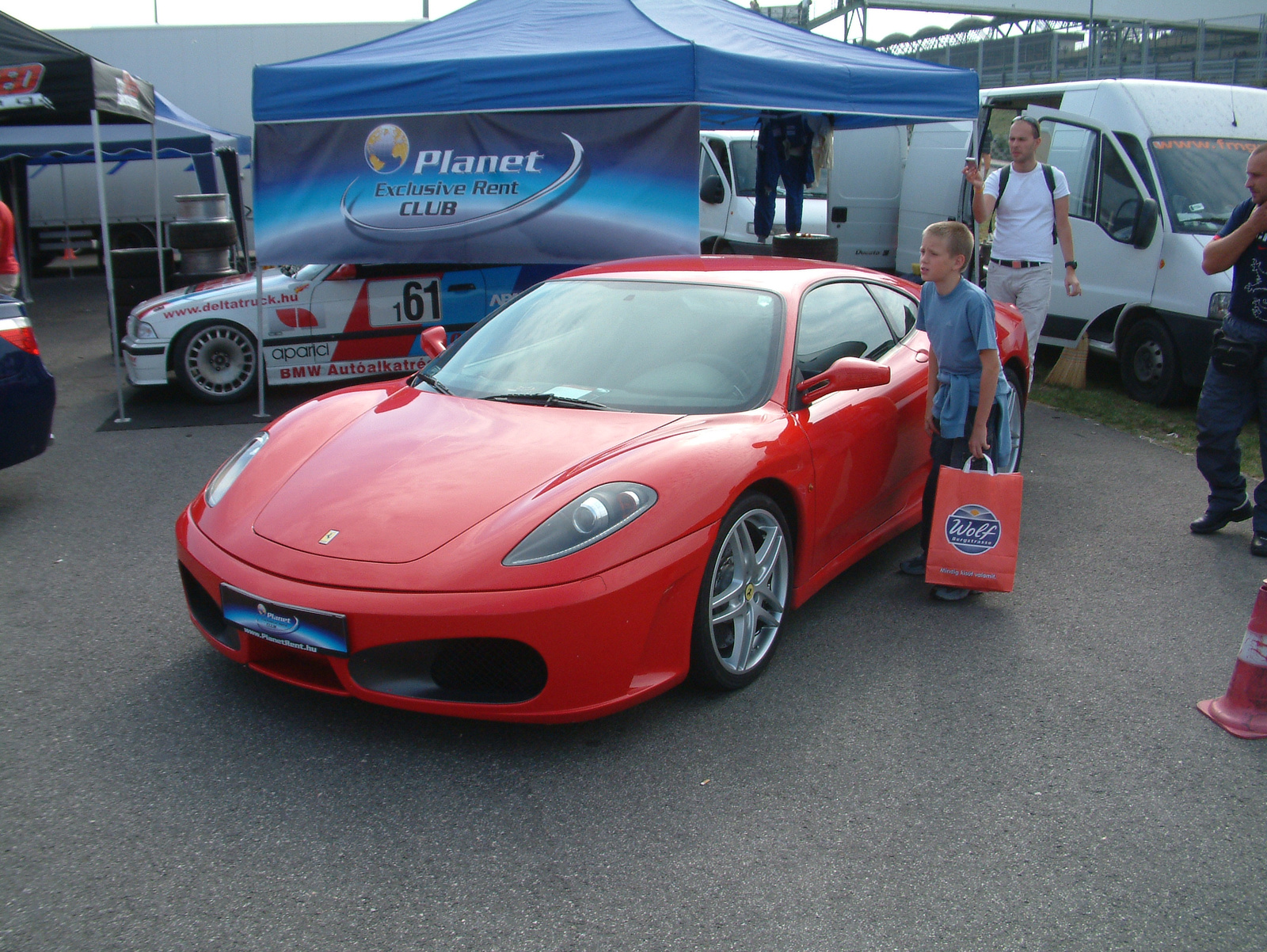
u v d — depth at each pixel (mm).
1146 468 5633
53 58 6090
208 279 8188
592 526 2537
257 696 2916
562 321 3643
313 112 6430
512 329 3699
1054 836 2330
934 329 3740
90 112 6332
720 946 1952
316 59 6695
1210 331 6637
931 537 3645
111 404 7270
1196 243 6801
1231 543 4438
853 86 6520
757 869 2188
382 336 7242
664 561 2586
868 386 3195
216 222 8219
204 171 16250
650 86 6109
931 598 3787
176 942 1940
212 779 2498
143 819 2332
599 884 2131
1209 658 3291
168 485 5227
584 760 2607
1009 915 2059
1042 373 8547
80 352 9602
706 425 3016
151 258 8125
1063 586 3916
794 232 8836
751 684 3062
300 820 2338
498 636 2404
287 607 2482
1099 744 2746
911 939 1980
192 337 7008
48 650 3225
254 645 2680
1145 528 4617
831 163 9312
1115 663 3248
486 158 6605
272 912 2029
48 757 2582
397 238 6750
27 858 2186
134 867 2162
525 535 2508
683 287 3699
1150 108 7336
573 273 4043
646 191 6461
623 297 3691
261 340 6699
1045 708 2939
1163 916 2066
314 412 3352
